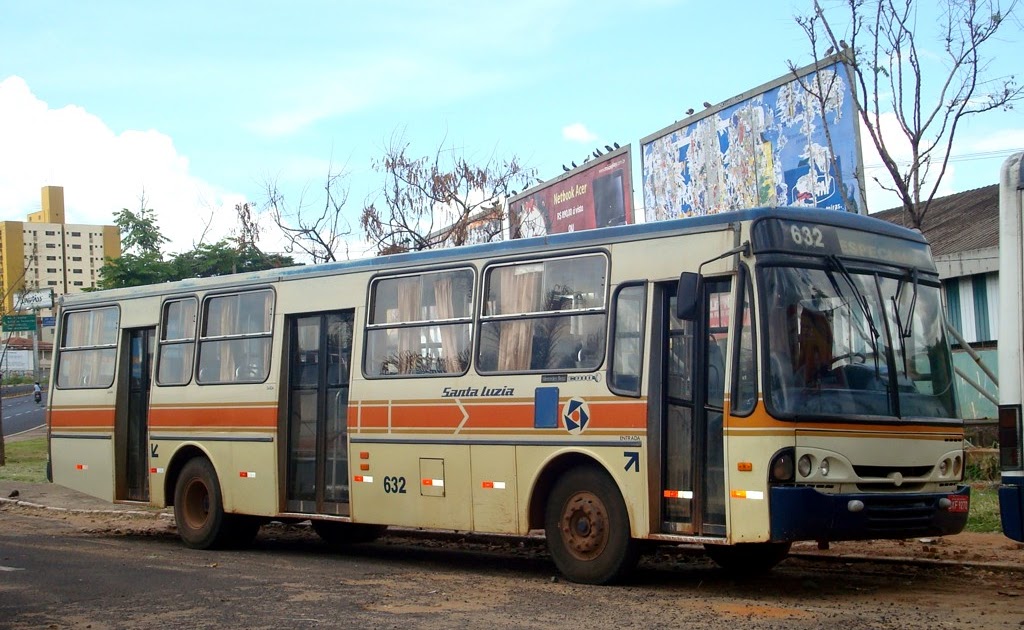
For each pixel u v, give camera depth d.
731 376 9.33
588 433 10.27
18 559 12.62
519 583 10.52
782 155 17.94
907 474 9.59
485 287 11.42
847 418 9.20
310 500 13.05
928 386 9.98
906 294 10.12
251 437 13.62
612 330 10.26
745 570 11.05
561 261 10.83
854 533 9.03
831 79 16.53
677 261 9.91
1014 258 8.95
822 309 9.44
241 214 27.31
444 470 11.47
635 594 9.66
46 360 100.44
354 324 12.68
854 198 16.41
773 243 9.37
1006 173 9.05
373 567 12.04
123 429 15.59
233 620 8.68
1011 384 8.88
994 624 8.05
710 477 9.53
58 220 90.44
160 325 15.10
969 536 12.64
